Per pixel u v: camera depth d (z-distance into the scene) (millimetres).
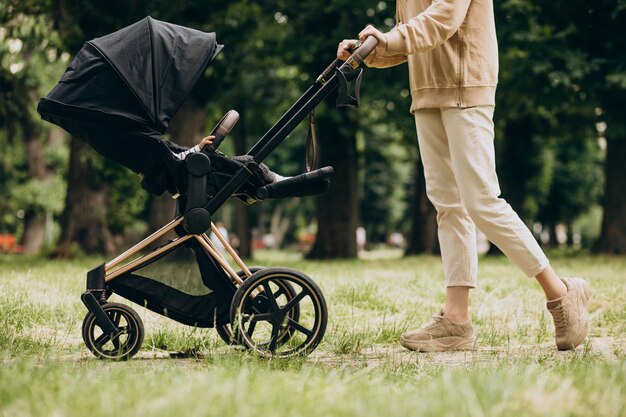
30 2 15203
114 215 30312
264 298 4520
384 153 29531
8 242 47469
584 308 4848
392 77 18797
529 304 7270
